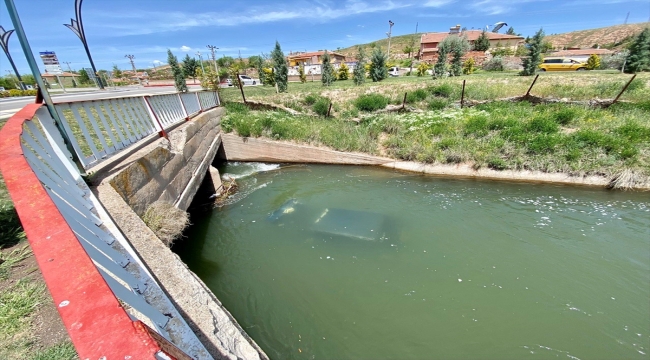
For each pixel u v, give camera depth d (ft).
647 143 28.37
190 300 7.95
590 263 17.17
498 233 20.20
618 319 13.70
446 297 15.23
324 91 56.39
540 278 16.16
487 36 172.86
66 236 3.51
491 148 31.63
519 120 35.68
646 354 12.14
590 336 12.98
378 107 48.42
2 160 5.21
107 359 2.14
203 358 6.16
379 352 12.91
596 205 23.80
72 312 2.53
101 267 5.87
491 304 14.73
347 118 45.24
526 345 12.78
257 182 31.83
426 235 20.10
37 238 3.47
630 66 61.62
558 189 27.20
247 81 111.14
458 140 33.83
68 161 10.62
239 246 20.01
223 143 39.70
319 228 21.17
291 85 85.61
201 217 24.18
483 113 40.19
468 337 13.28
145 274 7.89
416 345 13.08
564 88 46.03
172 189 18.08
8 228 10.77
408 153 34.30
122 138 16.07
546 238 19.52
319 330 13.96
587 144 29.63
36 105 10.10
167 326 6.53
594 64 80.43
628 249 18.26
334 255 18.53
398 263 17.60
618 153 28.17
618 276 16.17
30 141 7.98
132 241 9.44
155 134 20.43
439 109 46.16
